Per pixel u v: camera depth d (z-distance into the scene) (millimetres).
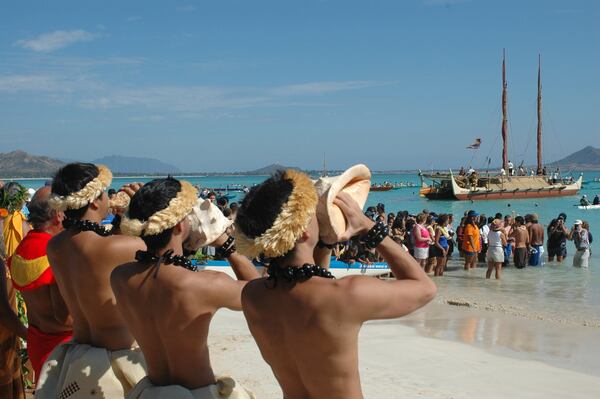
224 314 9852
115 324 3691
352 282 2453
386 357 8039
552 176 68312
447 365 7758
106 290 3623
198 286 3018
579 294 13875
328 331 2426
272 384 6438
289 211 2426
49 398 3650
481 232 19359
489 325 10484
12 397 4371
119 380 3615
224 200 14555
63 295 3840
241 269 3395
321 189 2598
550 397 6645
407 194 81312
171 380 3146
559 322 10797
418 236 16062
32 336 4230
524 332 9969
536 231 18625
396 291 2502
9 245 5617
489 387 6914
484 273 17172
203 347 3152
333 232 2564
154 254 3135
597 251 22594
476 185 63156
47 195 4270
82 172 3734
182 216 3098
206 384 3154
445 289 14508
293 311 2490
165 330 3062
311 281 2482
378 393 6551
